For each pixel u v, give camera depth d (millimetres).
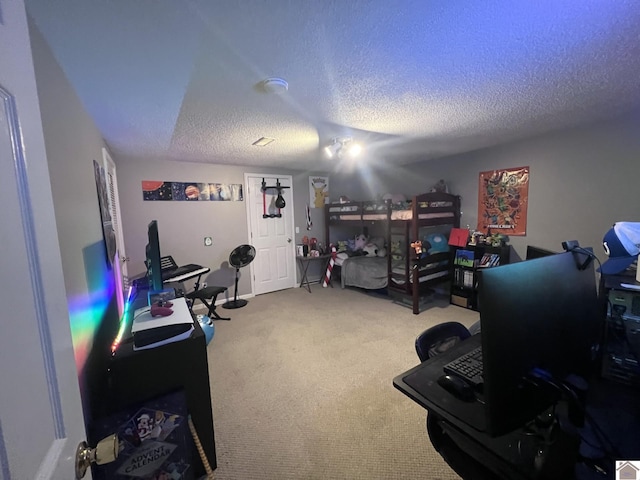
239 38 1236
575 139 2867
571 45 1397
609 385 1008
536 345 668
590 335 827
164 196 3869
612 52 1471
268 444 1640
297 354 2697
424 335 1339
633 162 2541
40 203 549
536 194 3201
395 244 4402
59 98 1248
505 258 3383
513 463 699
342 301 4281
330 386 2178
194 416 1424
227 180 4363
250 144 3133
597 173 2752
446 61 1517
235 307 4078
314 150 3479
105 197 2182
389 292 4125
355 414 1865
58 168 1129
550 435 754
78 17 1028
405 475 1431
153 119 2188
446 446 984
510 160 3402
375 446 1608
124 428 1215
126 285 3145
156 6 1007
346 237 5766
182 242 4031
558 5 1111
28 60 559
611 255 1343
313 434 1706
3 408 404
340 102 2004
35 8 958
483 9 1121
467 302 3762
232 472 1468
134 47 1254
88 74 1419
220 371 2432
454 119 2473
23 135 515
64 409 560
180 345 1378
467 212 3904
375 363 2498
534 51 1445
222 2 1005
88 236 1494
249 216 4598
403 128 2674
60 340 574
